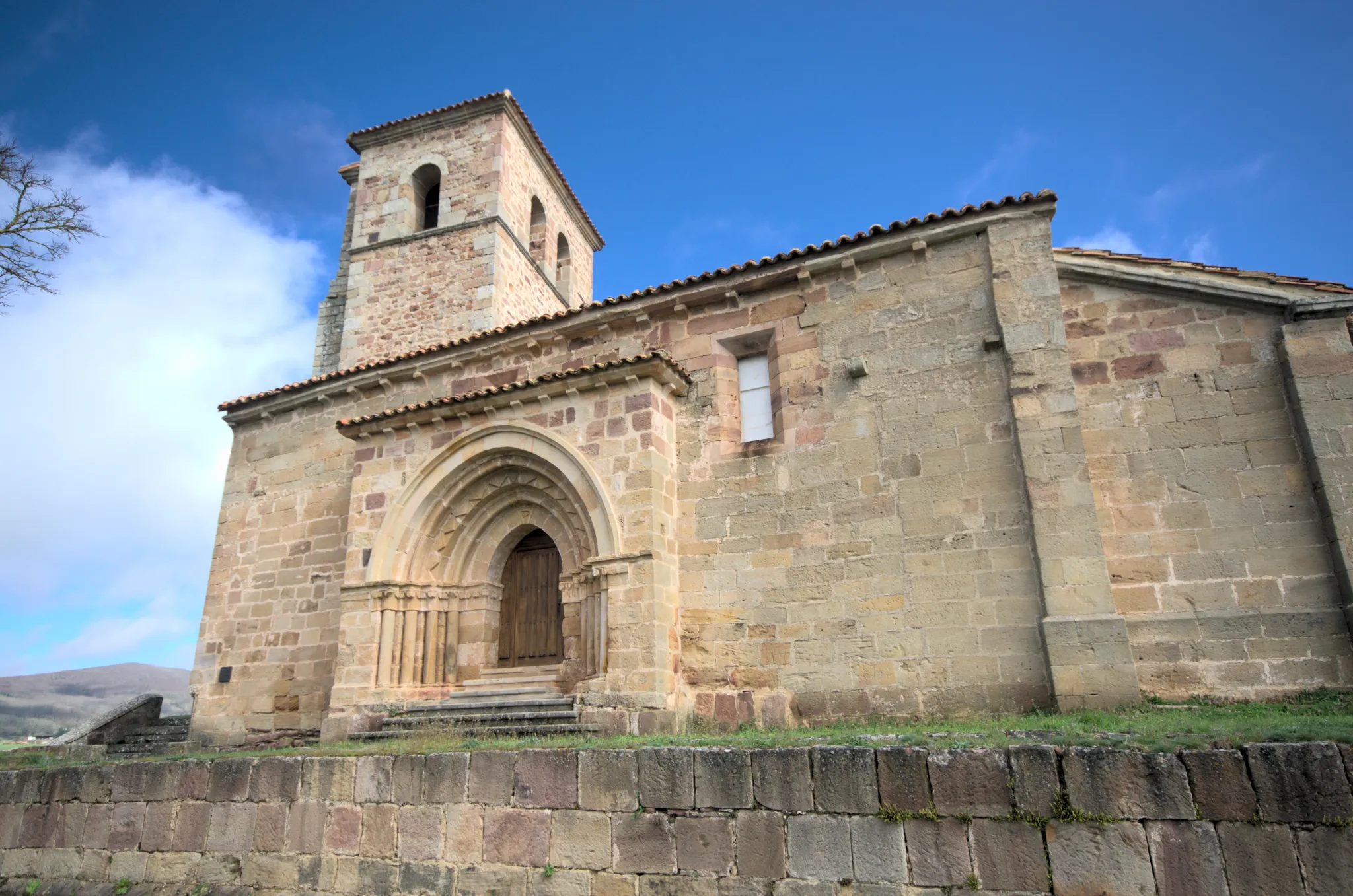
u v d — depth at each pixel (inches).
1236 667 399.5
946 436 475.2
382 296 953.5
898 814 254.7
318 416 711.1
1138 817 232.5
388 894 316.5
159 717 785.6
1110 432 454.9
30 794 403.9
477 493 574.2
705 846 274.7
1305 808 220.1
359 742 479.8
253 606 682.2
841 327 522.9
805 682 468.4
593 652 496.4
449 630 560.4
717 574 506.3
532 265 1018.7
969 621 441.7
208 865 352.2
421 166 1001.5
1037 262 478.6
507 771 312.2
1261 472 423.8
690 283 567.5
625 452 511.8
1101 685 398.3
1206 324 453.7
